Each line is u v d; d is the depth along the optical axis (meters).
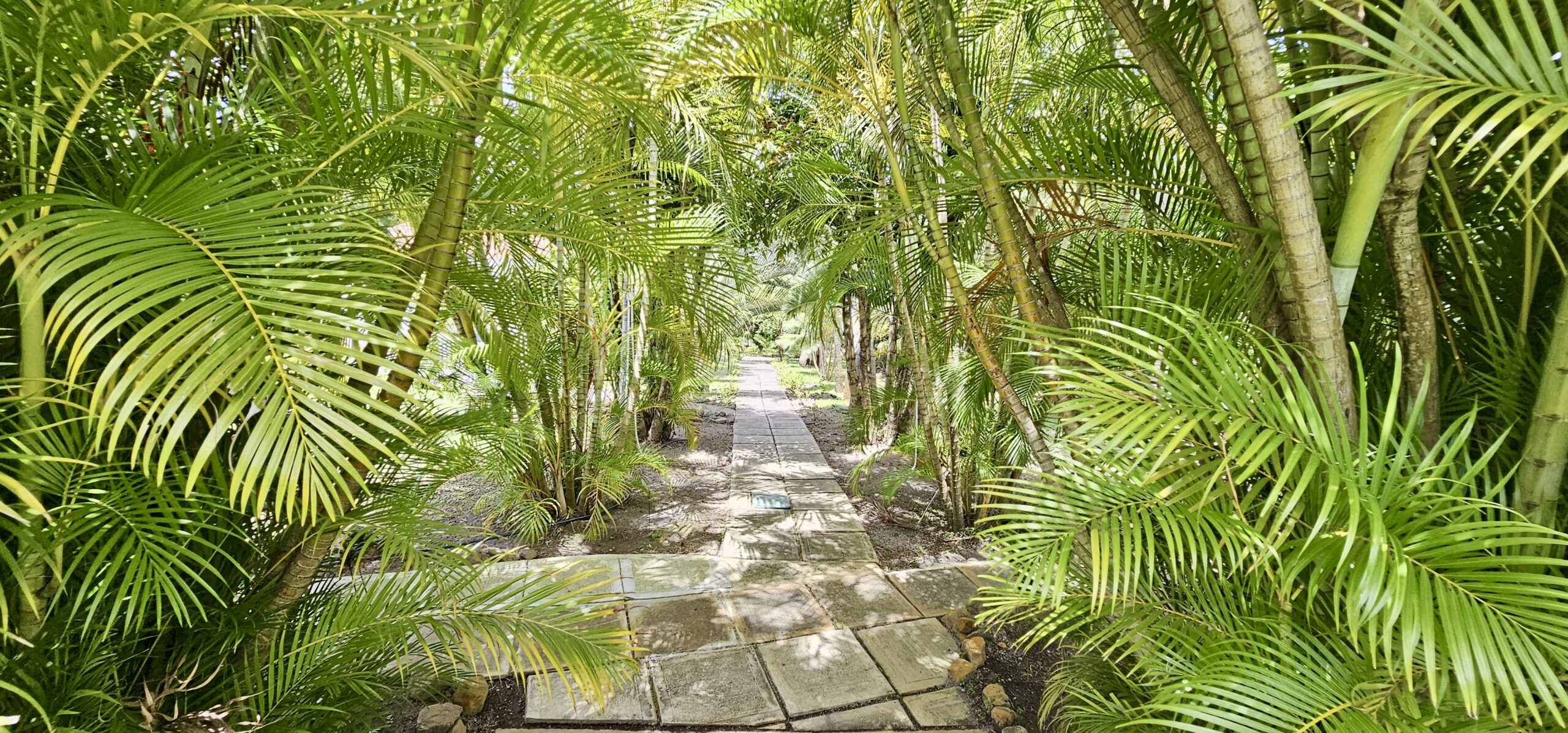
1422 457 1.03
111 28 0.76
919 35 1.55
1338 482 0.79
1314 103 1.16
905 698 2.09
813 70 2.13
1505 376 1.03
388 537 1.32
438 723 1.83
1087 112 1.92
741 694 2.09
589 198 1.36
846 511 4.12
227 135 1.07
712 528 3.76
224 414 0.60
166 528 0.96
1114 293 1.25
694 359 3.74
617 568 3.04
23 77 0.81
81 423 0.96
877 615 2.62
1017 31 2.45
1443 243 1.15
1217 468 0.88
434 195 1.16
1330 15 1.02
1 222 0.63
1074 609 1.17
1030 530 1.02
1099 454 1.01
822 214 3.31
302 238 0.72
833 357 11.55
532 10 1.12
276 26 1.20
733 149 3.01
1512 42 0.65
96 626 0.98
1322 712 0.91
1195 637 1.08
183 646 1.14
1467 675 0.74
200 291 0.70
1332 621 1.05
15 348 0.97
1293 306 1.07
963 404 3.21
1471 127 1.09
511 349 2.46
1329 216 1.17
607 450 4.00
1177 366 1.00
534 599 1.38
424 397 2.77
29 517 0.87
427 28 0.87
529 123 1.36
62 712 0.91
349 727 1.39
